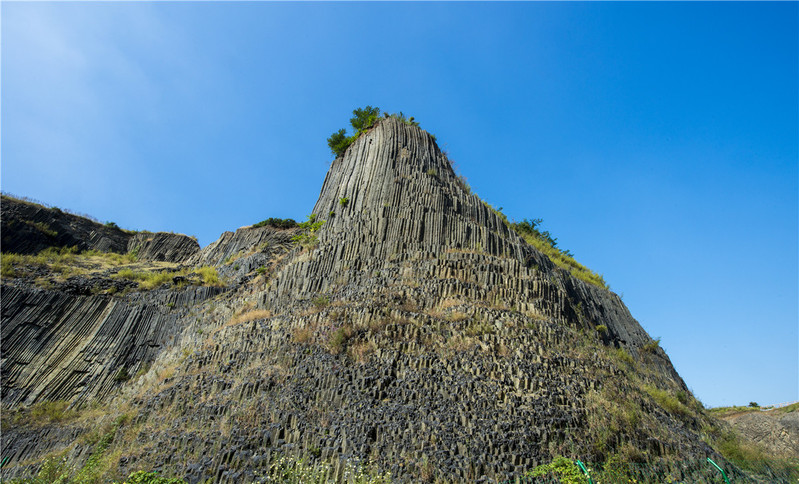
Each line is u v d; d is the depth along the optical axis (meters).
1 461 23.00
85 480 16.81
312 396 20.11
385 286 29.80
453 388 19.94
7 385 29.38
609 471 15.98
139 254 57.53
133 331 35.50
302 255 37.94
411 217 37.50
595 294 42.41
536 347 23.53
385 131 49.72
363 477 14.91
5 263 39.69
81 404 28.80
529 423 18.06
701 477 17.75
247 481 15.61
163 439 18.91
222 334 28.73
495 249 36.03
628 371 27.62
